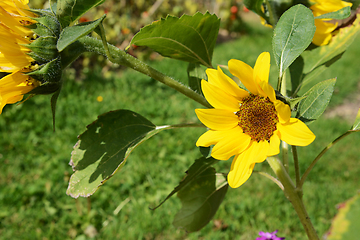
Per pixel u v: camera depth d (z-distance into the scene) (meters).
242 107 0.36
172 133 1.36
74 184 0.40
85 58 1.87
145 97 1.70
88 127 0.41
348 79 2.12
